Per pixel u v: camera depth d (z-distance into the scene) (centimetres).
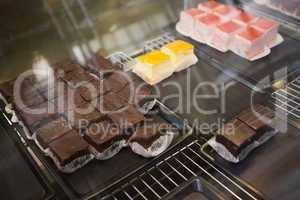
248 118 58
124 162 56
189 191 51
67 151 55
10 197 52
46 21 71
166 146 57
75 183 54
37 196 52
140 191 52
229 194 51
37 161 56
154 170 55
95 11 74
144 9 79
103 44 75
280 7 83
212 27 76
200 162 55
